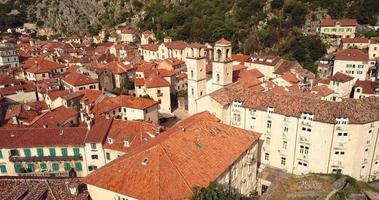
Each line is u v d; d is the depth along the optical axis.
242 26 174.00
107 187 43.34
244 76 97.81
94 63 151.88
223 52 84.69
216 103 70.12
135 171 43.81
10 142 67.94
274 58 131.50
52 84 121.81
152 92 112.25
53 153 68.44
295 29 160.50
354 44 146.88
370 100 63.91
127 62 155.12
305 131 61.56
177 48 161.00
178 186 41.22
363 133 58.44
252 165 59.22
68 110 83.69
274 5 172.00
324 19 163.50
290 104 63.59
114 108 92.69
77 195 46.12
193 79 94.38
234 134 55.44
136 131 69.12
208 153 48.56
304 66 140.25
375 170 63.72
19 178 50.53
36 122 78.25
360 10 165.75
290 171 65.75
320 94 94.50
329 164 61.53
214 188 40.44
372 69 125.25
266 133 66.75
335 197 49.06
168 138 48.06
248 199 54.47
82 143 67.31
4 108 94.44
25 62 160.00
